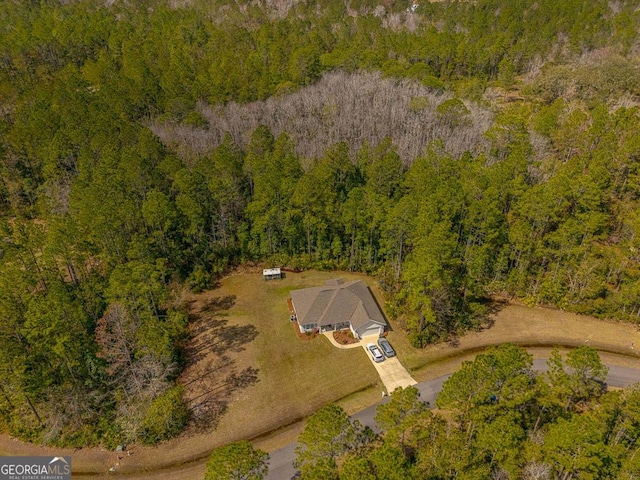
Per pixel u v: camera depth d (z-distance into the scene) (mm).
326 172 57312
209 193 58188
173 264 57156
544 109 73562
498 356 33562
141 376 41594
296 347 47844
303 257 60844
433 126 73062
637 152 56406
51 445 38969
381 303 54469
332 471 28516
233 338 49188
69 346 38656
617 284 53562
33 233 51188
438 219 48969
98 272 52406
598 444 28391
